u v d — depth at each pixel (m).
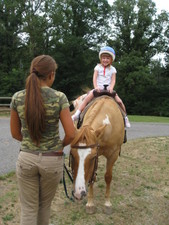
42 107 2.04
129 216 3.65
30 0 26.42
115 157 3.75
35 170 2.16
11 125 2.30
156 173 5.37
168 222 3.56
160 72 38.81
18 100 2.16
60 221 3.39
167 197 4.29
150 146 7.61
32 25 26.19
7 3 27.08
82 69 33.41
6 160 5.75
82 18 33.00
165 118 19.64
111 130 3.50
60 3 27.73
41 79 2.18
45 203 2.36
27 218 2.22
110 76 4.41
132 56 33.41
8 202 3.75
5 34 28.91
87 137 2.66
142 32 35.62
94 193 4.28
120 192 4.38
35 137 2.10
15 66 30.80
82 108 4.03
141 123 14.74
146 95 34.62
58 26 28.19
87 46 34.16
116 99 4.25
